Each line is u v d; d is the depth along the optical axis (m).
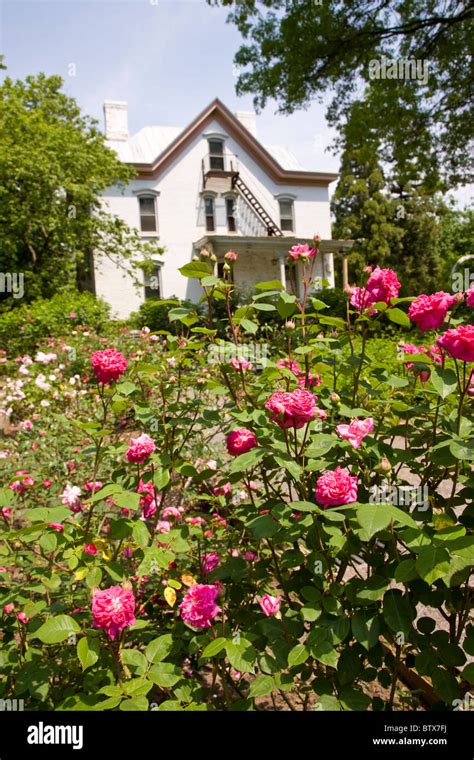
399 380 1.67
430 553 1.11
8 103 13.98
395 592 1.33
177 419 1.81
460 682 1.50
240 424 1.70
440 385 1.37
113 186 17.53
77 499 2.10
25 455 3.58
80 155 14.17
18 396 5.10
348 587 1.32
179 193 18.31
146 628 1.75
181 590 1.78
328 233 20.44
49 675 1.36
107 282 17.44
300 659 1.19
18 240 15.09
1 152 12.98
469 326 1.34
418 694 1.79
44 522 1.33
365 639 1.23
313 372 1.99
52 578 1.55
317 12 10.26
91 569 1.42
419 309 1.54
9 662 1.45
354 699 1.23
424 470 1.66
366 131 11.50
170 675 1.25
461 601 1.43
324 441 1.45
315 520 1.40
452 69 10.99
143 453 1.73
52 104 15.25
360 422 1.42
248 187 19.08
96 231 16.03
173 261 18.20
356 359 1.77
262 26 11.16
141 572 1.47
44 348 6.65
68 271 16.44
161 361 2.56
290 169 21.06
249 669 1.21
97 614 1.21
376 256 27.72
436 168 12.41
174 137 19.80
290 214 20.05
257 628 1.48
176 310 1.69
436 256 29.81
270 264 19.33
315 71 11.30
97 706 1.16
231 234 18.91
